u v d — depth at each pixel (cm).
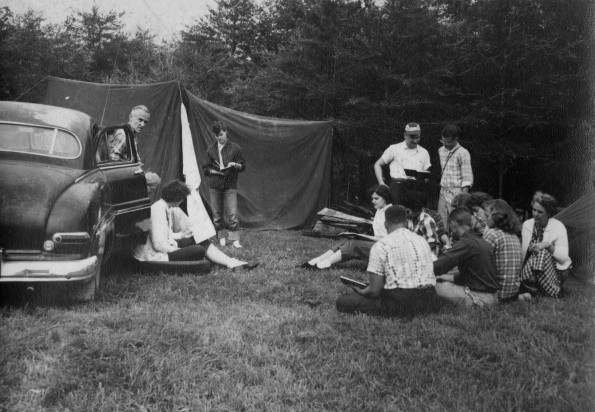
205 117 1015
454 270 609
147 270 602
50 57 1759
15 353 351
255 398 321
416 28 1730
